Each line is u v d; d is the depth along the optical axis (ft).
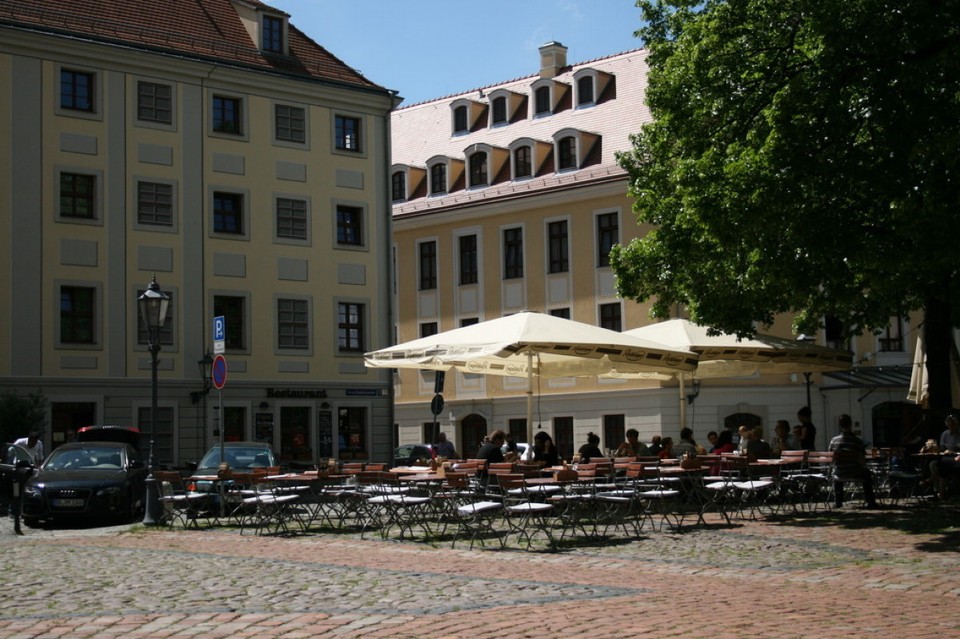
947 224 55.16
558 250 175.32
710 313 74.38
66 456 79.56
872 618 31.76
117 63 127.75
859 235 59.82
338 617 32.50
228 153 134.92
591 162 174.60
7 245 120.37
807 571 42.32
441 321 188.14
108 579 42.57
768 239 61.21
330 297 141.69
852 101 59.82
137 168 128.67
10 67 121.39
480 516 54.08
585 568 44.32
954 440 76.95
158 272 129.39
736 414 161.68
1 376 119.24
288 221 139.13
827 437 162.71
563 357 83.05
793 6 65.51
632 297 87.61
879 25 57.77
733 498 67.67
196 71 132.77
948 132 55.06
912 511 66.69
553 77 191.83
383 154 147.64
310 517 68.49
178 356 130.21
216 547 55.06
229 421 133.80
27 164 121.90
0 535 67.41
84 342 124.67
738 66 67.56
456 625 30.96
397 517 60.44
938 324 79.82
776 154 59.47
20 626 31.73
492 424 180.96
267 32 141.79
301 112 141.08
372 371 144.97
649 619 31.73
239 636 29.76
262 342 136.05
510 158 183.21
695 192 66.18
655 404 162.61
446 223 188.34
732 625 30.66
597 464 65.46
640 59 182.19
